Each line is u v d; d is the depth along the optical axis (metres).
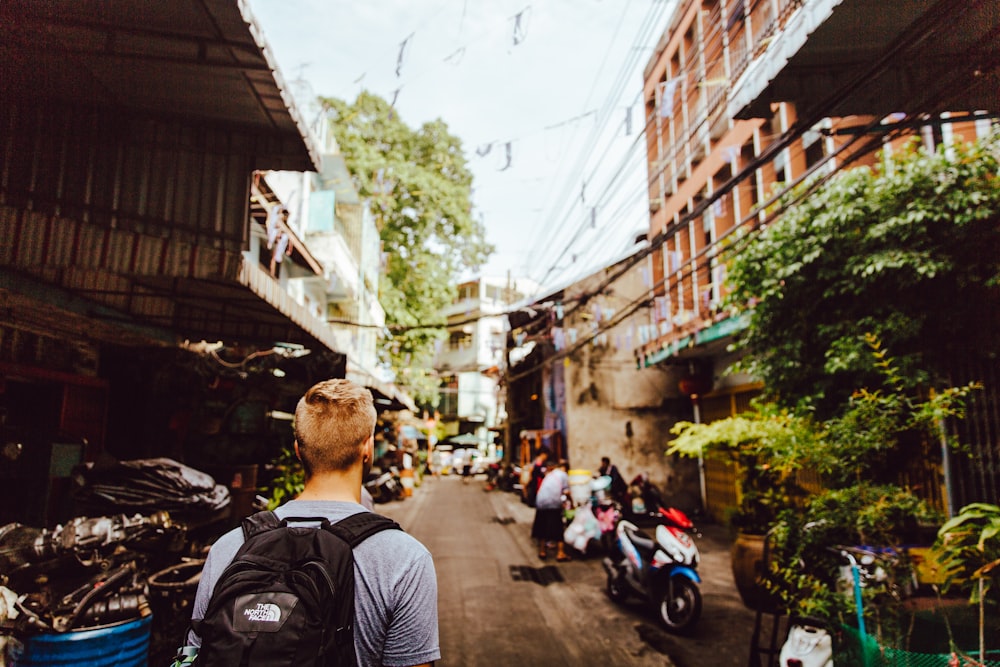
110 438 6.21
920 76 3.12
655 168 12.81
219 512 4.65
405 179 19.56
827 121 7.52
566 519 9.95
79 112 3.60
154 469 4.29
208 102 3.66
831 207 5.69
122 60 3.18
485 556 8.88
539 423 19.91
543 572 7.87
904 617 3.30
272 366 7.36
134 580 3.23
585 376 14.57
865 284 5.30
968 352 5.02
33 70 3.26
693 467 14.27
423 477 31.28
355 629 1.26
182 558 4.29
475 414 40.62
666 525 5.93
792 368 6.18
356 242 17.11
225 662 1.11
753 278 6.52
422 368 25.62
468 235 22.19
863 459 4.21
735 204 9.59
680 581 5.55
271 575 1.21
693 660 4.73
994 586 3.12
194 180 3.97
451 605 6.30
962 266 4.90
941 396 3.96
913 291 5.29
